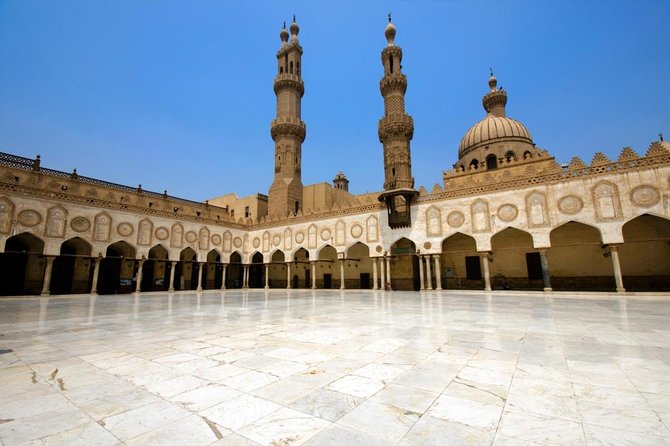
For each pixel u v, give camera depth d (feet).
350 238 92.02
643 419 9.08
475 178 94.94
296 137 122.62
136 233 88.43
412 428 8.77
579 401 10.39
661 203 56.49
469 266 86.43
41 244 76.69
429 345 18.45
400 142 101.35
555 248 77.46
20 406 10.55
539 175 67.36
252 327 25.71
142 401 10.91
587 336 20.42
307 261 100.27
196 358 16.30
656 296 53.67
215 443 8.13
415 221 81.20
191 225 100.83
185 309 41.24
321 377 13.10
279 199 115.96
